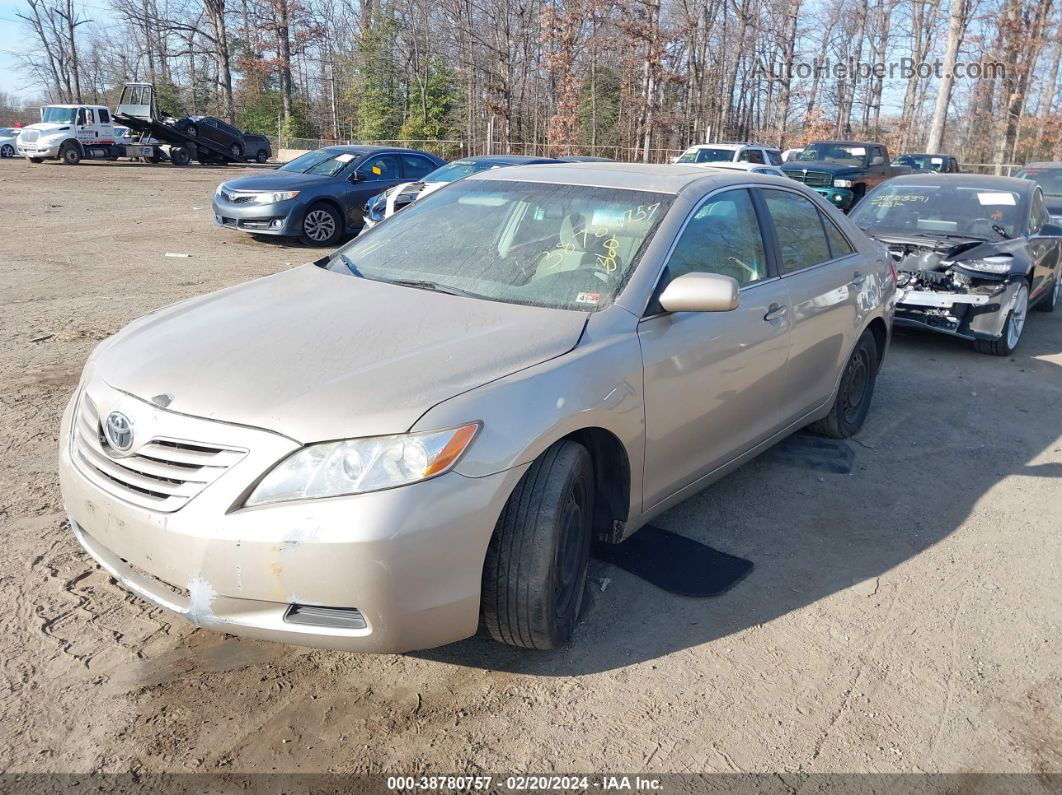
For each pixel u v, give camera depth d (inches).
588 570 142.3
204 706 106.7
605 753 102.1
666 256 137.1
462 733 104.3
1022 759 104.7
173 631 121.2
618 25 1576.0
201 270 418.0
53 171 1087.0
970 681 118.9
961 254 295.3
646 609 132.3
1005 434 219.8
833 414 200.5
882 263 209.3
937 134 1134.4
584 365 115.6
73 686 108.7
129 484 103.3
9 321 291.0
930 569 149.2
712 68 1999.3
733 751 103.5
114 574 108.3
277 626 98.3
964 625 132.4
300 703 108.2
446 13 1768.0
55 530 146.6
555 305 129.7
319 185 521.0
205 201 775.1
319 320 122.1
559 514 109.0
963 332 295.0
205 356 111.8
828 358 183.8
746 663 120.4
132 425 104.1
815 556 151.9
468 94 1852.9
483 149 1828.2
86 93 2842.0
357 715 106.5
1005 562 152.9
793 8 2017.7
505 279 137.1
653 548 150.8
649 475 132.0
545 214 149.1
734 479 183.2
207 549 96.2
